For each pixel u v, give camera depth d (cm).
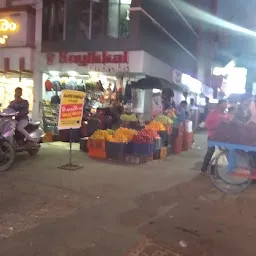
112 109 1275
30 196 604
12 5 1462
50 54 1411
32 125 922
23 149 880
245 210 598
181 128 1211
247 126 686
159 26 1537
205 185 749
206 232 494
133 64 1313
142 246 437
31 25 1425
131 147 961
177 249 436
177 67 1903
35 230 463
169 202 620
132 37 1316
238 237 482
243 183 710
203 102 2608
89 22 1423
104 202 594
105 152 957
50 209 546
